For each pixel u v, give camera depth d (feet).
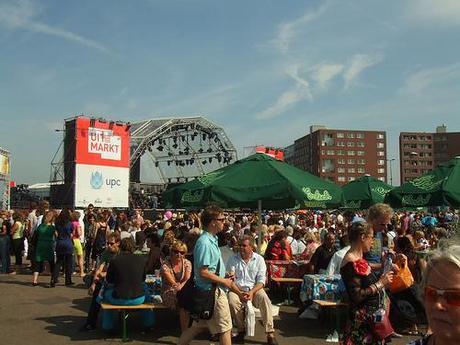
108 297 26.55
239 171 31.48
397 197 35.88
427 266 6.37
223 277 19.29
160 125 137.39
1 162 120.26
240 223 60.18
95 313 28.14
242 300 25.27
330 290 28.30
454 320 6.07
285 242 39.86
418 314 26.53
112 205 97.19
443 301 6.12
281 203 29.73
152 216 100.37
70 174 94.38
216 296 18.76
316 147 513.45
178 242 26.48
